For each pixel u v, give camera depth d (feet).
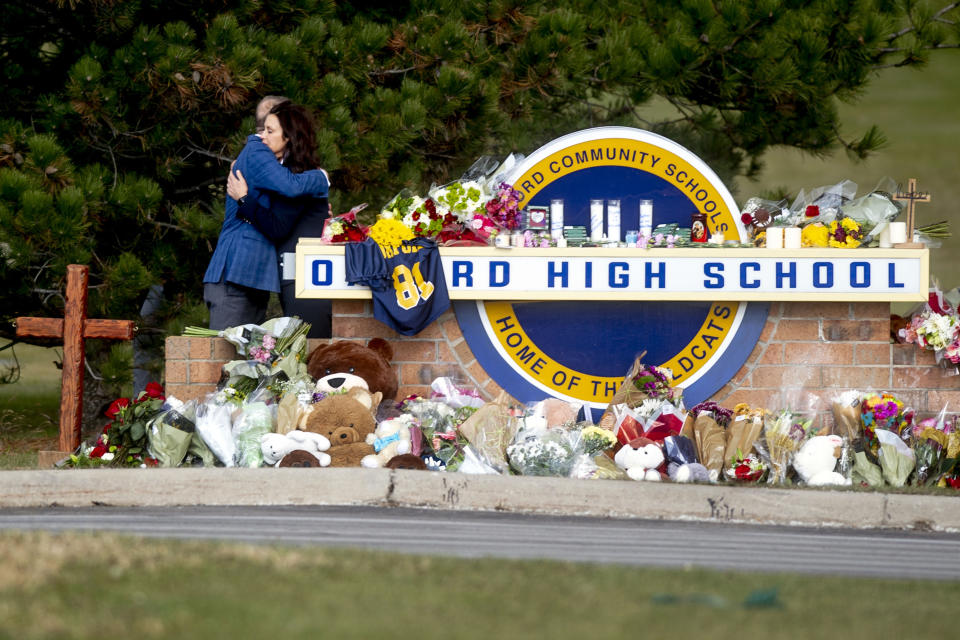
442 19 102.94
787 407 72.69
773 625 36.96
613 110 122.11
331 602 37.70
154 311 100.68
